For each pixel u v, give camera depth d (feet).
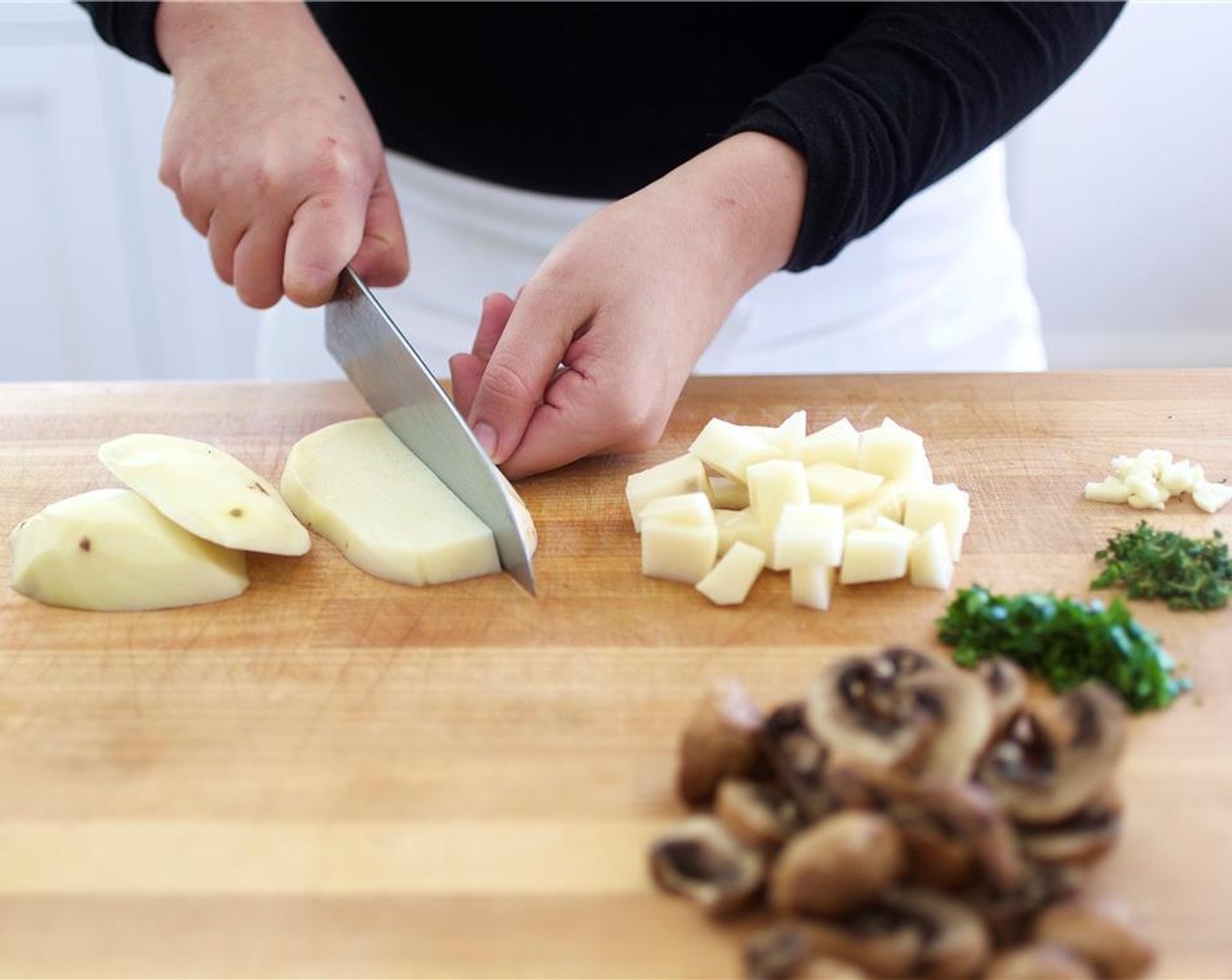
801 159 5.50
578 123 6.73
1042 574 4.72
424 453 5.28
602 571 4.80
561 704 4.09
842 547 4.69
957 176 7.33
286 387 6.28
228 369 11.48
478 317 7.36
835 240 5.66
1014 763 3.28
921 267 7.37
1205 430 5.74
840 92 5.54
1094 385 6.16
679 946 3.20
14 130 10.44
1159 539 4.74
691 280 5.27
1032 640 4.12
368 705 4.09
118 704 4.11
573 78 6.58
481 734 3.95
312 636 4.43
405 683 4.19
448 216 7.19
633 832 3.55
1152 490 5.10
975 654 4.18
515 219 7.10
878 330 7.34
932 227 7.29
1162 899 3.30
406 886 3.38
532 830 3.56
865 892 2.97
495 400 5.05
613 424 5.13
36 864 3.48
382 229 6.09
